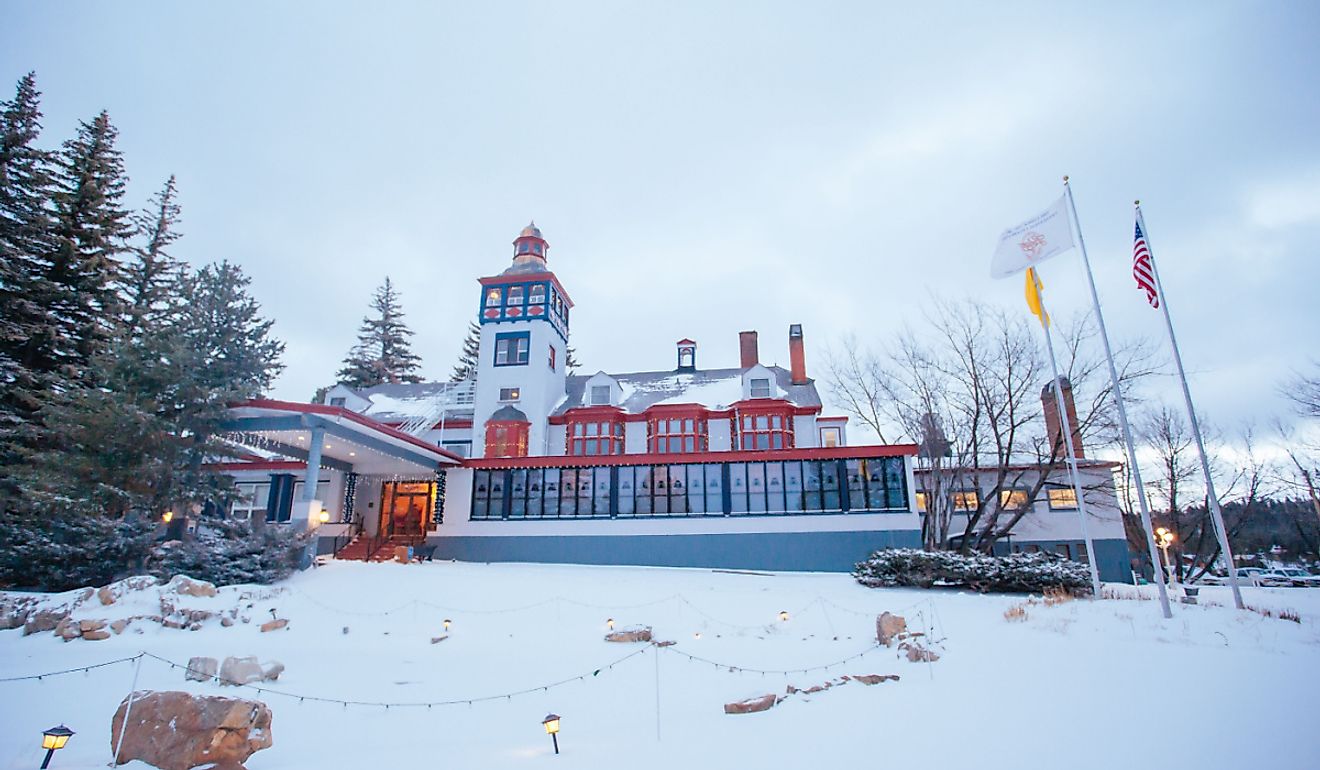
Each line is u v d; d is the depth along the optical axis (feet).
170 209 106.01
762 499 93.35
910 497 88.58
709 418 122.52
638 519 93.61
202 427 71.20
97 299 90.07
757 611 56.49
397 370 219.41
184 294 75.56
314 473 73.87
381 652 44.42
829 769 21.66
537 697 33.78
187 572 61.62
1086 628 42.93
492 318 131.95
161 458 68.28
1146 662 33.71
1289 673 30.66
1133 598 57.26
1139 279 55.62
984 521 103.40
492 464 99.09
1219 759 20.83
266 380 77.51
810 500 91.81
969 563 67.15
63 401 69.92
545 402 127.03
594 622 53.21
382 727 28.45
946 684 32.07
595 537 93.97
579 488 97.50
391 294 224.12
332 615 54.08
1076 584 63.62
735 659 41.47
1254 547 167.12
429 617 54.34
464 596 61.26
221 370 73.26
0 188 83.82
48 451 70.33
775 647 44.75
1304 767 19.95
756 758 23.11
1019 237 62.39
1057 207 60.08
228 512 80.59
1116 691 28.89
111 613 48.65
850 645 44.47
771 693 31.73
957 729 25.08
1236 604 47.98
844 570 87.40
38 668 38.01
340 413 74.54
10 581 59.36
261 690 33.35
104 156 96.73
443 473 100.63
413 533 105.70
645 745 25.16
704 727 27.32
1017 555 68.90
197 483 70.23
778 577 78.33
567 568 85.20
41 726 27.37
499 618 54.24
